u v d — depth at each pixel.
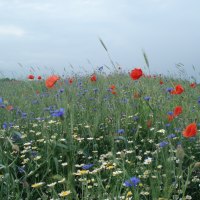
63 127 1.54
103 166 1.17
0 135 1.47
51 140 1.39
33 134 1.63
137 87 2.18
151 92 2.07
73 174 1.05
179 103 1.94
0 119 1.90
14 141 1.50
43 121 1.63
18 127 1.68
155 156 1.24
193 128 0.89
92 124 1.68
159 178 0.96
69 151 1.34
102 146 1.48
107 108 1.87
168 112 1.60
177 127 1.53
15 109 2.11
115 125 1.60
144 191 0.98
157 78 3.01
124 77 2.76
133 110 1.79
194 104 2.01
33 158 1.27
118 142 1.46
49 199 1.07
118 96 2.02
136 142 1.48
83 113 1.81
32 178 1.20
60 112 1.44
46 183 1.15
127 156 1.28
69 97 2.04
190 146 1.37
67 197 0.90
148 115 1.71
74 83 2.99
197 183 1.09
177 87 1.59
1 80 4.44
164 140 1.36
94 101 2.14
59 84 2.85
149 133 1.56
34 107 2.19
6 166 1.07
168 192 0.82
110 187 1.00
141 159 1.33
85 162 1.33
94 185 1.04
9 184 1.07
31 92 2.85
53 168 1.26
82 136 1.54
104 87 2.41
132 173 1.11
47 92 2.69
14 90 3.26
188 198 1.00
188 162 1.23
